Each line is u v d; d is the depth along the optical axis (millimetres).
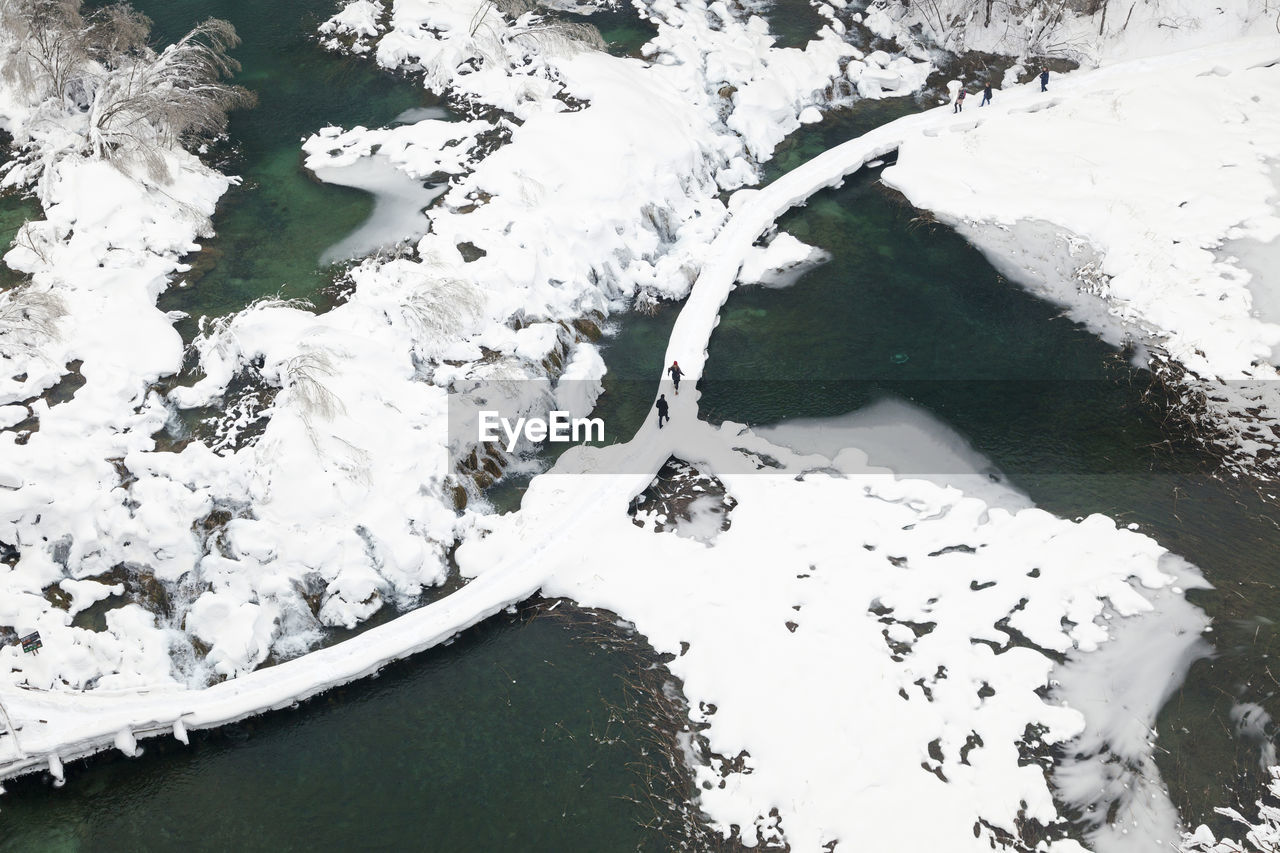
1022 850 22016
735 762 23984
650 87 42969
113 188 35031
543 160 38281
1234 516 28766
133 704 24578
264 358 30938
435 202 37688
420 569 27609
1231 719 24203
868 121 44594
